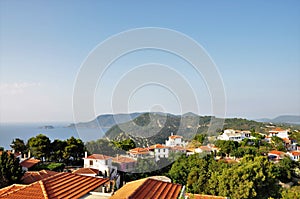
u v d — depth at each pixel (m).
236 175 18.11
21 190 9.52
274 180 20.52
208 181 19.39
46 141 31.64
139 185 10.45
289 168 30.53
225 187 18.12
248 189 17.56
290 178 29.91
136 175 18.83
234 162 24.06
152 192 10.13
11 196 9.07
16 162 19.61
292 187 28.22
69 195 9.73
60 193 9.71
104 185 11.80
